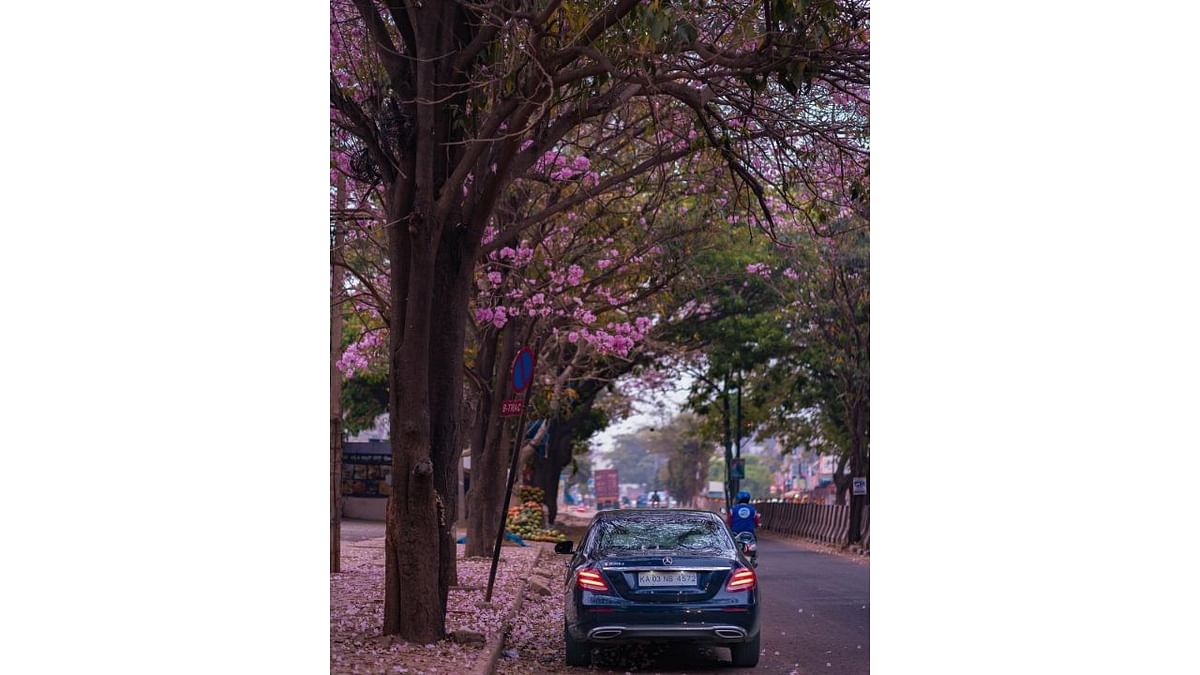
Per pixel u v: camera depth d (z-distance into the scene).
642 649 11.90
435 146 11.65
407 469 11.13
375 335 22.62
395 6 11.45
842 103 14.14
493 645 11.23
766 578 21.53
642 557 10.69
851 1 12.20
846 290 28.70
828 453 40.81
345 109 11.45
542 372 28.28
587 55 11.13
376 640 10.94
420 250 10.95
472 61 11.83
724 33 13.15
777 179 16.67
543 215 14.76
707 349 37.97
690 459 91.69
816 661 11.32
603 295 23.73
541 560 23.33
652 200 20.41
